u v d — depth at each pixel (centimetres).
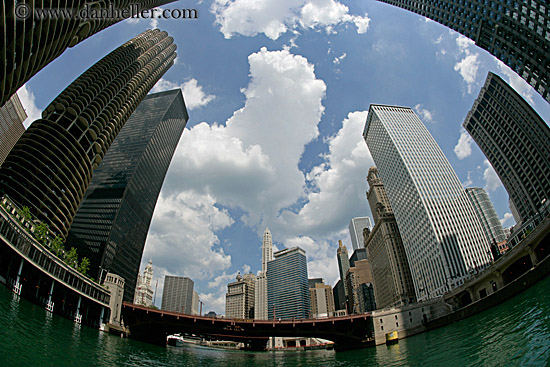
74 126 10575
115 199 18312
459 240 15988
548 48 10412
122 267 18025
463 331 5909
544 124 15100
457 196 17625
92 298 8056
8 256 5606
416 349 5709
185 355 7962
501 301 6269
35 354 3025
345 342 10206
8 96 5009
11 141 13688
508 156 17512
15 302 5431
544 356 2788
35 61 5322
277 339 19550
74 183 10138
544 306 4597
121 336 8881
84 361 3475
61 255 8394
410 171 18525
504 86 17138
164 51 17975
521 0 10794
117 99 12562
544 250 6562
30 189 8694
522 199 17000
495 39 12225
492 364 3041
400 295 19625
